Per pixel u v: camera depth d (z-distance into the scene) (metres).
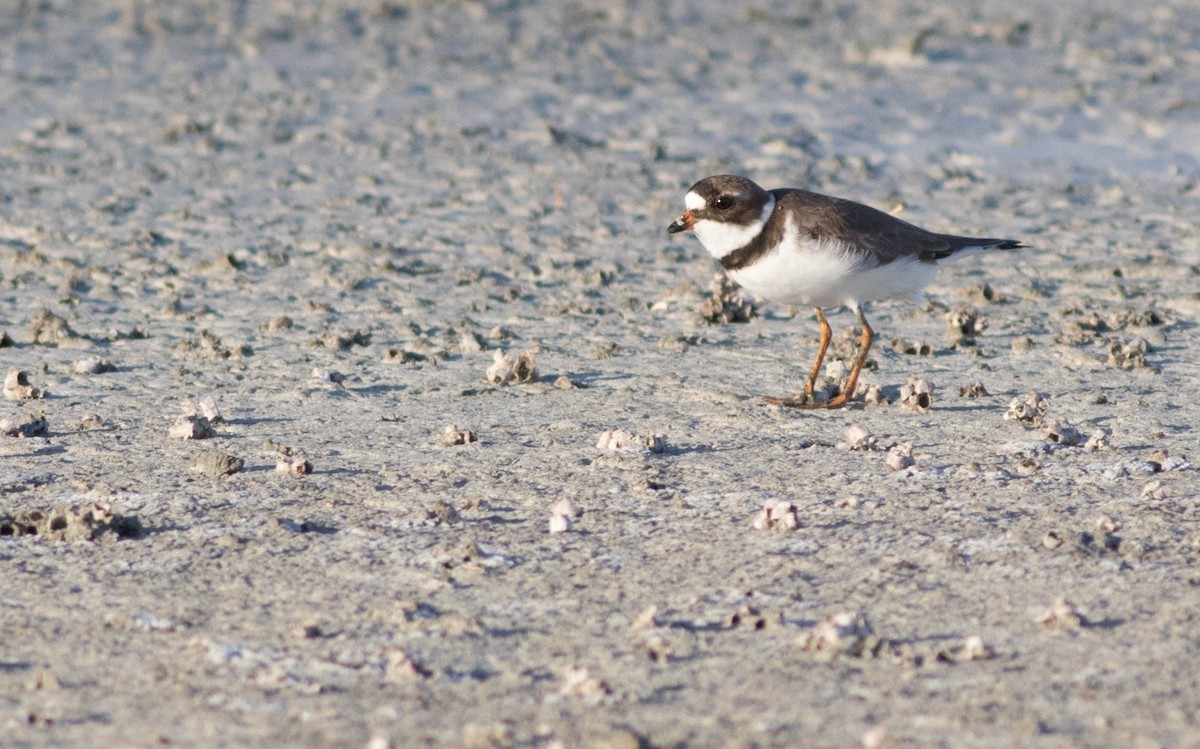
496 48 31.81
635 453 10.23
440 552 8.20
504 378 12.41
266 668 6.75
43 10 35.78
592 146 23.94
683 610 7.41
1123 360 12.89
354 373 12.77
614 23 34.72
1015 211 20.09
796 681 6.52
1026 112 26.30
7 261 16.92
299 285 16.12
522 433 10.84
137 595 7.67
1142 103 26.77
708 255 17.69
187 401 11.16
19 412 11.35
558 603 7.54
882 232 11.45
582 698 6.37
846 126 25.22
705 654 6.87
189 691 6.51
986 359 13.25
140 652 6.97
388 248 17.59
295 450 10.27
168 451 10.30
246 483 9.54
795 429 10.99
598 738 5.88
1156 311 15.05
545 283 16.42
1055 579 7.72
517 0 37.38
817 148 23.88
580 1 37.38
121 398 11.85
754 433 10.88
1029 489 9.30
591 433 10.82
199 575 7.95
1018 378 12.51
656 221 19.47
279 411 11.52
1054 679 6.48
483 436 10.77
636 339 14.06
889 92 27.80
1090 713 6.12
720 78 29.02
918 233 11.78
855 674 6.59
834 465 9.95
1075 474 9.62
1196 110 26.27
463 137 24.36
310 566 8.07
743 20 35.12
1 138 23.92
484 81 28.61
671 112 26.27
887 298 11.91
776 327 14.53
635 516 8.88
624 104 26.86
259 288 15.97
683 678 6.59
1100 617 7.20
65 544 8.41
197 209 19.77
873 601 7.48
